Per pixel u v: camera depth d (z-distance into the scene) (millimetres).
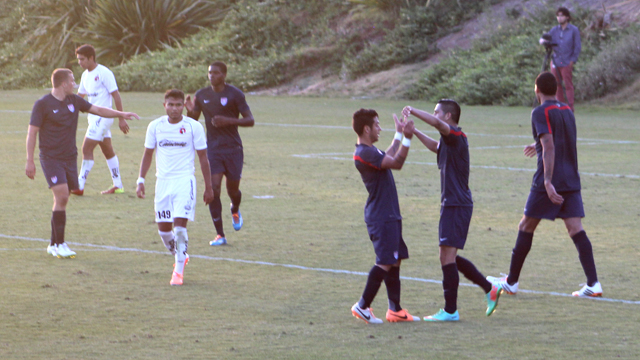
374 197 20594
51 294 22844
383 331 19781
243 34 156500
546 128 23000
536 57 112188
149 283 24266
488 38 125125
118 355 17703
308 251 28766
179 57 155000
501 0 137125
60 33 177500
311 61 143375
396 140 20844
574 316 21094
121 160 55219
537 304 22297
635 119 86688
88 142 40781
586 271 23047
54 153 27984
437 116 21406
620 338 19172
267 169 50906
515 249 23391
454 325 20359
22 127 79250
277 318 20766
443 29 136625
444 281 20828
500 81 110500
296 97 129375
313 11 157875
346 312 21422
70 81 28266
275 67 143000
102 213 36000
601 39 111812
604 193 41594
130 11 164250
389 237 20266
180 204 24844
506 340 19047
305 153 59656
